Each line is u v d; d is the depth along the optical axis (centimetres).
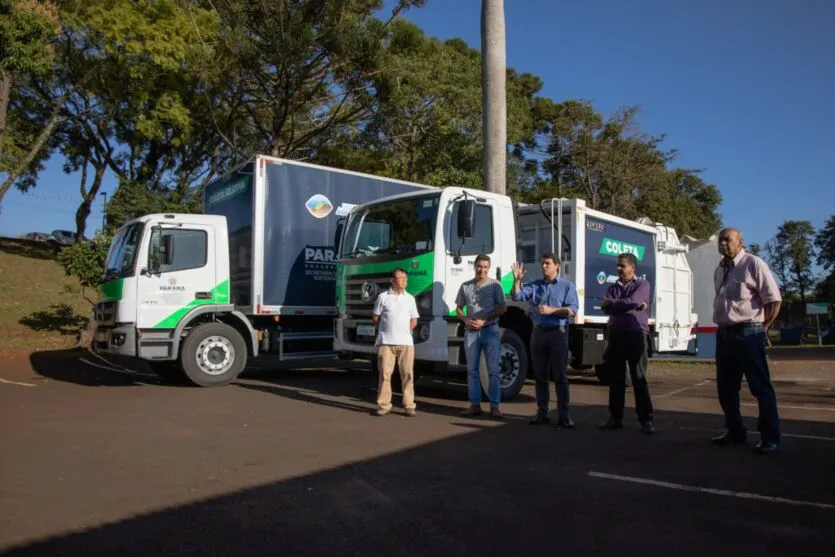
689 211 4072
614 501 465
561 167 3647
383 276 920
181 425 740
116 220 2088
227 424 748
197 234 1080
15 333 1775
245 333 1123
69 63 2362
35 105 2644
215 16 2206
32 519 420
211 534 396
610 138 3491
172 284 1049
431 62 2569
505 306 796
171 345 1047
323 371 1430
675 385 1265
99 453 600
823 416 852
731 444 654
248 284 1121
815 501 465
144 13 2181
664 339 1385
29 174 3164
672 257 1444
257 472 536
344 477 523
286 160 1142
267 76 2117
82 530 401
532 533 401
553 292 758
